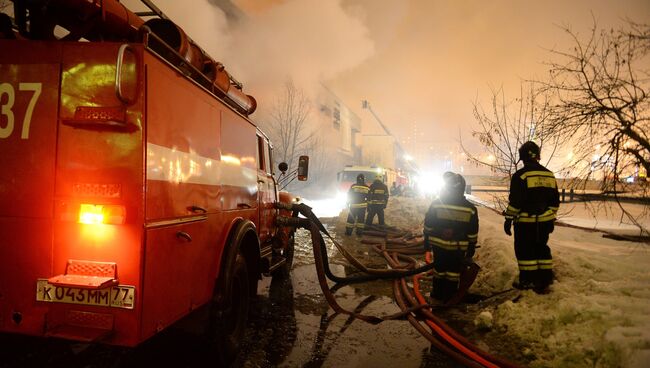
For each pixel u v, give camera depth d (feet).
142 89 7.52
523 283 15.02
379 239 32.99
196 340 10.43
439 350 12.21
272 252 18.58
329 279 20.40
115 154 7.48
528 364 10.73
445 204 16.69
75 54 7.71
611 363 9.67
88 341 7.30
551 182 14.90
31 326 7.59
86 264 7.42
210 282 10.56
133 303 7.25
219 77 12.22
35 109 7.73
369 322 14.43
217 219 11.14
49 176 7.61
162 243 8.04
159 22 10.71
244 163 13.71
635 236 25.81
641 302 11.99
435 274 17.19
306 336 13.24
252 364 11.16
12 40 7.88
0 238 7.73
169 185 8.43
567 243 23.59
